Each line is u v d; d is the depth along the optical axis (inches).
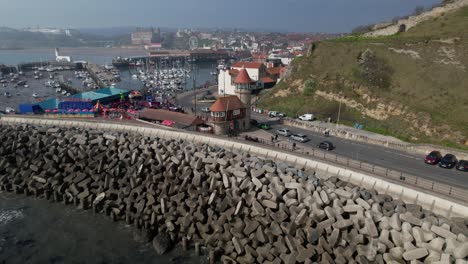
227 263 1592.0
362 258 1435.8
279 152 2242.9
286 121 3501.5
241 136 2970.0
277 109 4055.1
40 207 2217.0
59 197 2293.3
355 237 1518.2
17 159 2650.1
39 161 2571.4
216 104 2965.1
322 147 2623.0
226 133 3019.2
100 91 4534.9
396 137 2962.6
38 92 6446.9
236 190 1908.2
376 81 3585.1
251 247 1633.9
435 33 3833.7
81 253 1750.7
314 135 3080.7
